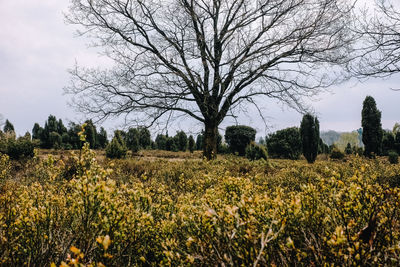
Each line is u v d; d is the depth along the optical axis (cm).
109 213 140
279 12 1259
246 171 812
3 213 179
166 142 4103
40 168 423
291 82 1280
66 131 4534
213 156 1180
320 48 1201
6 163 707
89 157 177
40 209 176
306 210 147
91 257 139
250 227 117
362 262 109
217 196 201
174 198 338
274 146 2897
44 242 164
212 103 1277
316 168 719
